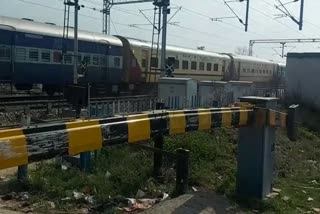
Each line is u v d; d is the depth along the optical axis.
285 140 12.70
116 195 6.17
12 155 2.74
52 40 18.09
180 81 14.06
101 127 3.53
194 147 9.03
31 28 17.27
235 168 8.50
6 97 16.48
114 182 6.83
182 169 6.20
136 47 23.34
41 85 18.44
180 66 25.77
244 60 35.12
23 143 2.82
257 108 6.12
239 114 5.79
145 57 24.27
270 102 6.30
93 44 20.36
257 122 6.12
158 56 24.05
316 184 8.62
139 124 4.05
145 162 7.90
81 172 7.06
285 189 7.81
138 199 6.08
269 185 6.68
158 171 7.27
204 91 15.48
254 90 19.44
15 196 5.80
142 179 6.92
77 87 4.43
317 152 12.50
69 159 7.53
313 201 7.19
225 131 11.60
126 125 3.86
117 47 22.12
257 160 6.32
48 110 12.89
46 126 3.05
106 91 21.83
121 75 22.53
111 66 21.66
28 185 6.20
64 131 3.15
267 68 40.72
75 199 5.83
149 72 24.44
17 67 16.70
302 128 15.80
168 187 6.70
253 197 6.35
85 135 3.34
